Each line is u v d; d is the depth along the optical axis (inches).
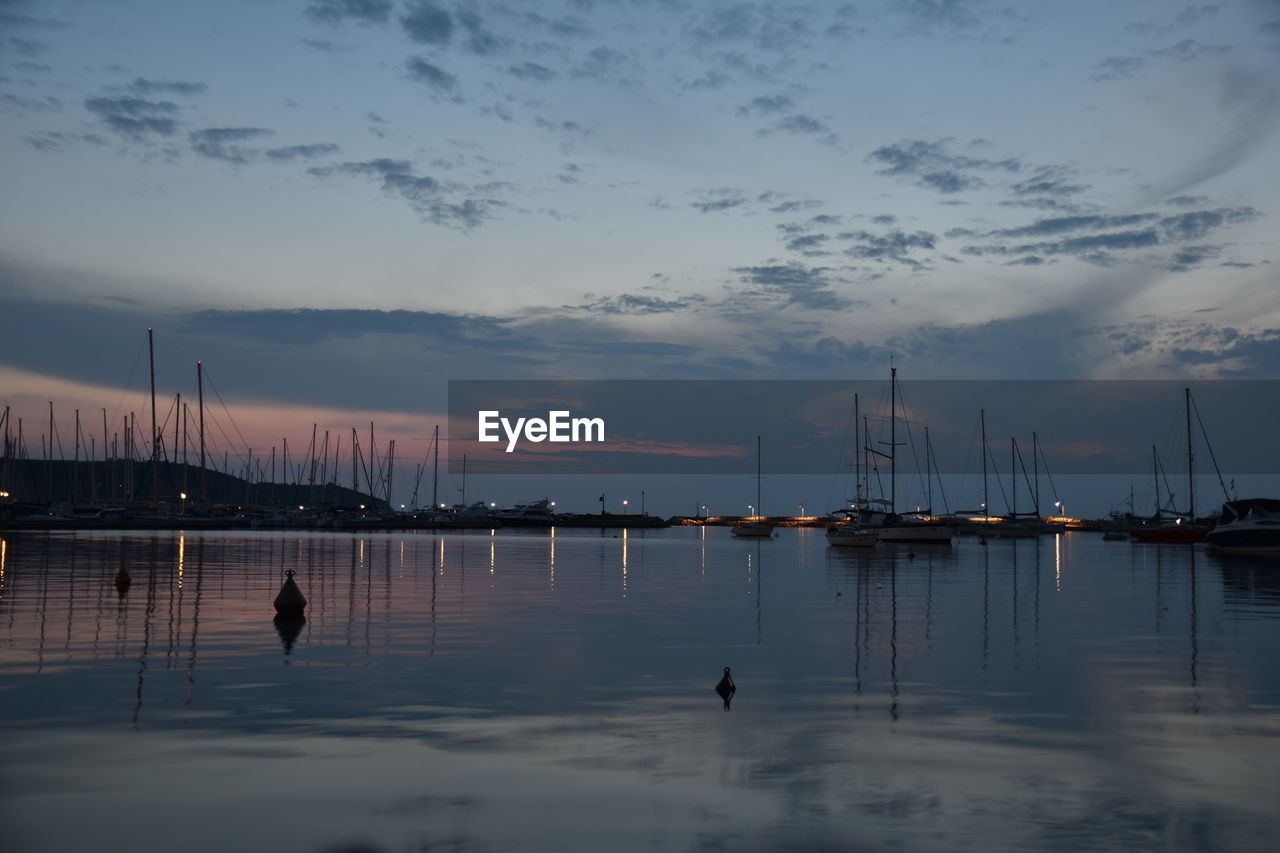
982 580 1923.0
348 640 935.7
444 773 484.7
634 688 703.1
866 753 526.9
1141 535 4478.3
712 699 666.2
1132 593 1596.9
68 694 661.9
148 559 2265.0
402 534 5620.1
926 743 548.4
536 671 770.8
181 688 686.5
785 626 1096.8
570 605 1323.8
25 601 1254.9
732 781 474.6
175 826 408.8
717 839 396.8
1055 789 464.8
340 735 557.6
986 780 478.6
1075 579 1962.4
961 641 973.8
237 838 395.9
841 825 413.7
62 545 3029.0
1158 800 449.4
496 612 1214.3
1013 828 411.5
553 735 561.6
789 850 385.7
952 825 414.3
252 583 1589.6
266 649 870.4
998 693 693.3
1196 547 4077.3
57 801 439.5
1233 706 651.5
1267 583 1841.8
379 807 433.4
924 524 4224.9
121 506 5851.4
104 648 866.1
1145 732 577.6
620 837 398.6
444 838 396.5
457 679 732.0
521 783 469.4
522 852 381.7
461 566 2258.9
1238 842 396.8
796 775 485.4
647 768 496.1
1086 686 722.2
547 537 5693.9
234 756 512.4
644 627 1075.9
